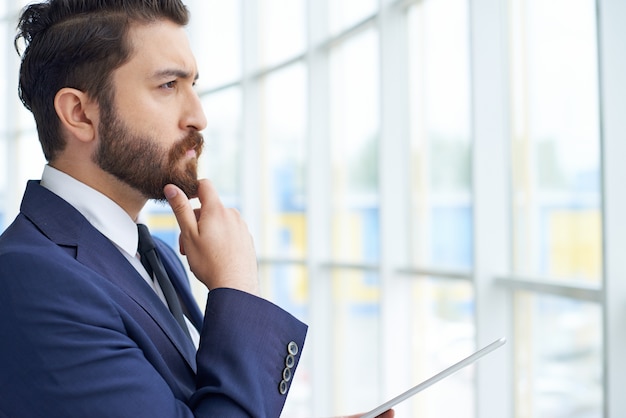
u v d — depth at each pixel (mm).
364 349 5309
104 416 1168
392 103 4621
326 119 5668
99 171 1354
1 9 11188
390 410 1344
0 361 1183
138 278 1349
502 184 3527
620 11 2432
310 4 5629
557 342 3225
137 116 1330
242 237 1387
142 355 1229
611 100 2438
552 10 3221
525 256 3451
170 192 1360
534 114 3365
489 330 3520
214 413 1216
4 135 11539
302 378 5863
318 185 5676
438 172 4328
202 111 1389
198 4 7523
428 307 4438
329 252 5715
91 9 1347
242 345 1268
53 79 1348
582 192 3055
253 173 6750
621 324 2469
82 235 1317
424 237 4500
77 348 1172
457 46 4113
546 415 3316
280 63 6355
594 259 2984
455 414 4242
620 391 2471
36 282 1187
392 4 4617
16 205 11586
